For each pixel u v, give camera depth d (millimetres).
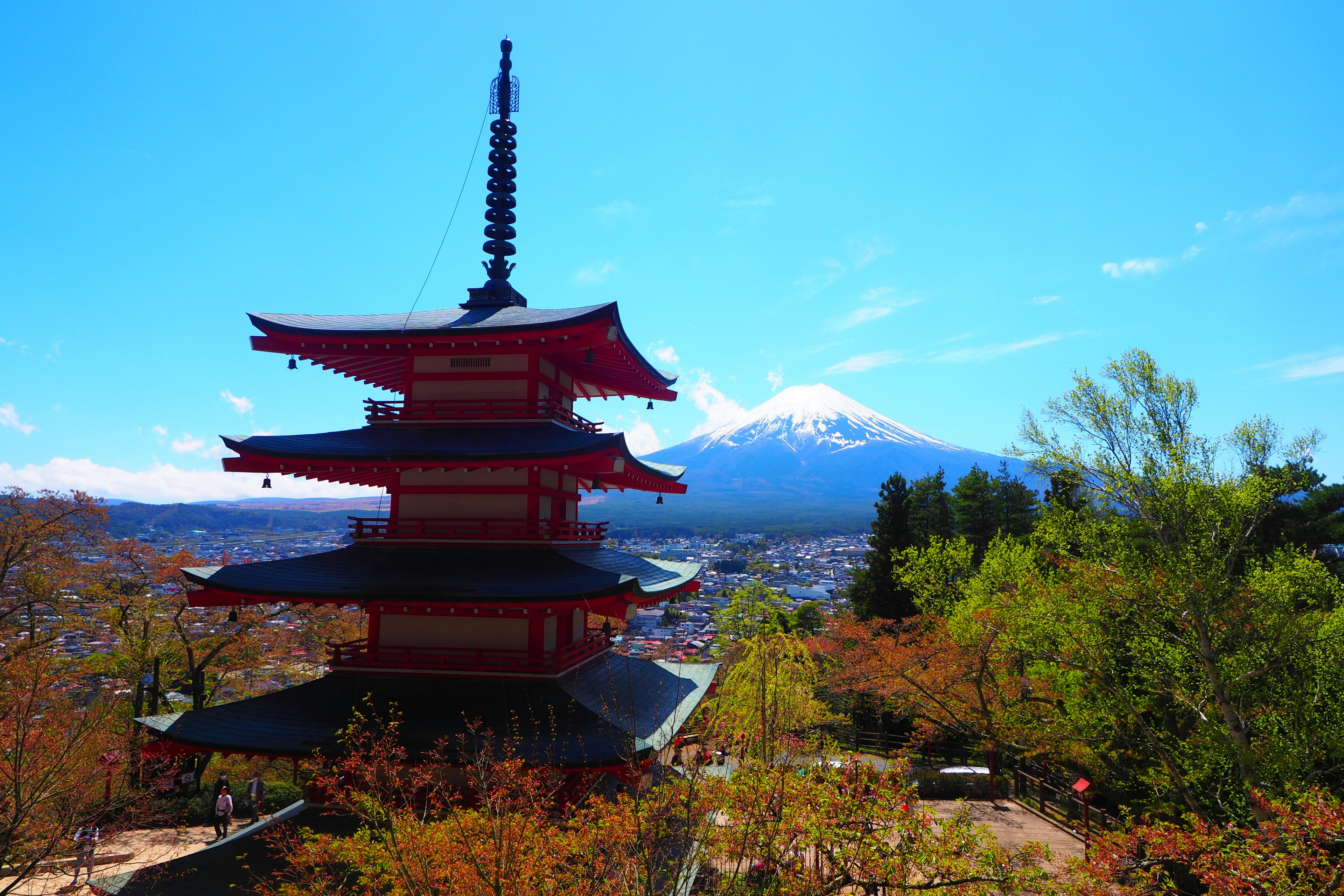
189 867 16328
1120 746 26125
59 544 36031
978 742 34500
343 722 17297
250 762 35250
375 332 19938
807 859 14336
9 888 19312
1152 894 14703
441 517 20312
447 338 20094
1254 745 20875
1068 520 26219
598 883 11562
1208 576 21938
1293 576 22203
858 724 46156
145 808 24797
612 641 25578
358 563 19516
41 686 25688
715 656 39312
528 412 20750
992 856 11984
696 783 13008
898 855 11945
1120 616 24906
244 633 36969
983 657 29859
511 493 20094
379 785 15727
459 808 13867
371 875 13547
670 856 12938
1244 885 13555
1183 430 23672
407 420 21062
